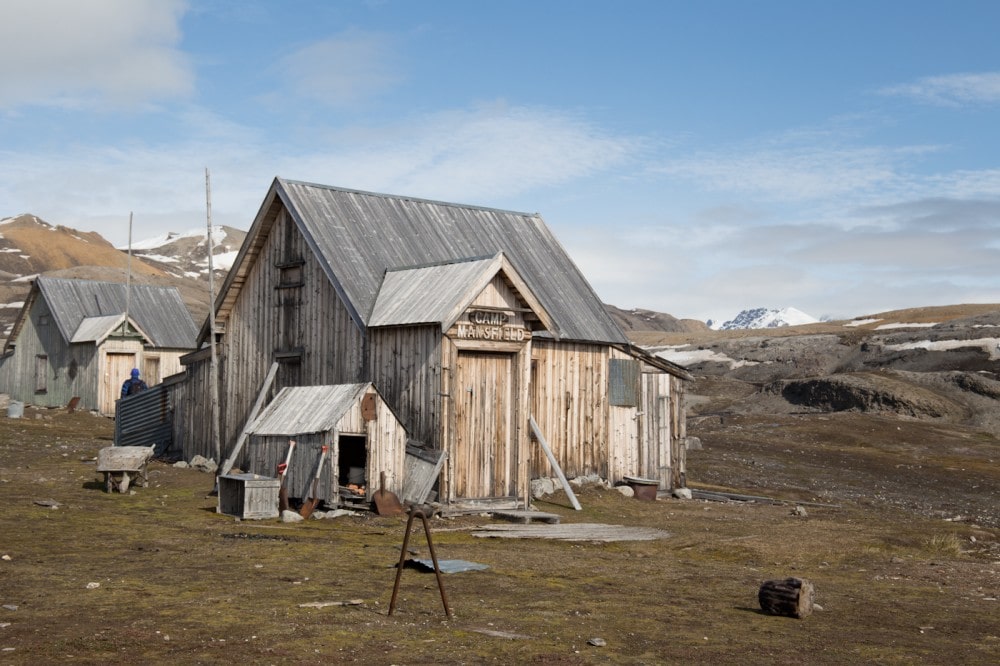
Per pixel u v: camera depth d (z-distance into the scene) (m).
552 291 27.39
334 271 23.39
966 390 60.53
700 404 65.56
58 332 49.88
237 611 10.05
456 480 21.25
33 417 43.25
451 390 20.95
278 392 24.84
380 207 26.53
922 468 38.53
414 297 22.17
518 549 15.83
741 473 34.28
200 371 28.16
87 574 11.95
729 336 122.38
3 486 21.08
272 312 25.78
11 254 188.00
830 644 9.55
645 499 25.97
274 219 25.88
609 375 26.98
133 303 51.22
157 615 9.74
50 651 8.25
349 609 10.33
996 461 43.16
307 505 19.20
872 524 21.58
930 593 12.82
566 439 25.77
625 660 8.66
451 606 10.77
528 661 8.50
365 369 22.59
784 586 10.98
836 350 83.31
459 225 27.84
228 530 16.91
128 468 21.06
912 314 129.00
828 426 49.81
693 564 14.88
